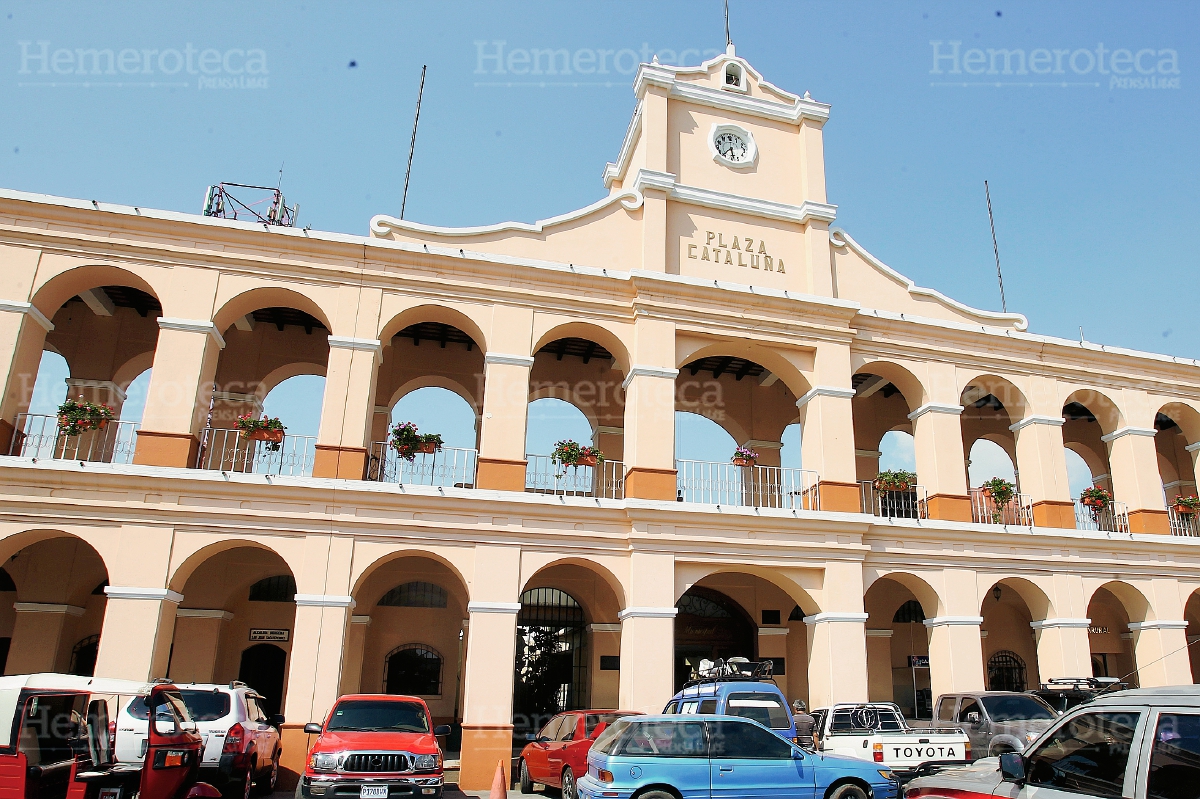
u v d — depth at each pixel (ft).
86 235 50.72
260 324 65.05
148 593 46.14
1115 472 69.97
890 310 65.72
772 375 73.00
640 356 56.95
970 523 61.11
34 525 45.96
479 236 57.57
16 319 48.62
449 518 51.29
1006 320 69.00
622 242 60.39
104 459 59.47
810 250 64.23
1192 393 72.23
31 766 26.94
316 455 50.72
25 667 54.34
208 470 48.08
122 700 35.96
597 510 53.21
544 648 66.33
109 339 62.34
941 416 63.46
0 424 47.09
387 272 54.54
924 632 73.87
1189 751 17.34
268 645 62.28
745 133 66.39
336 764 35.17
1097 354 68.74
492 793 35.53
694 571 54.75
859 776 34.14
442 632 65.26
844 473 58.90
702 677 48.42
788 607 70.13
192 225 51.83
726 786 32.45
